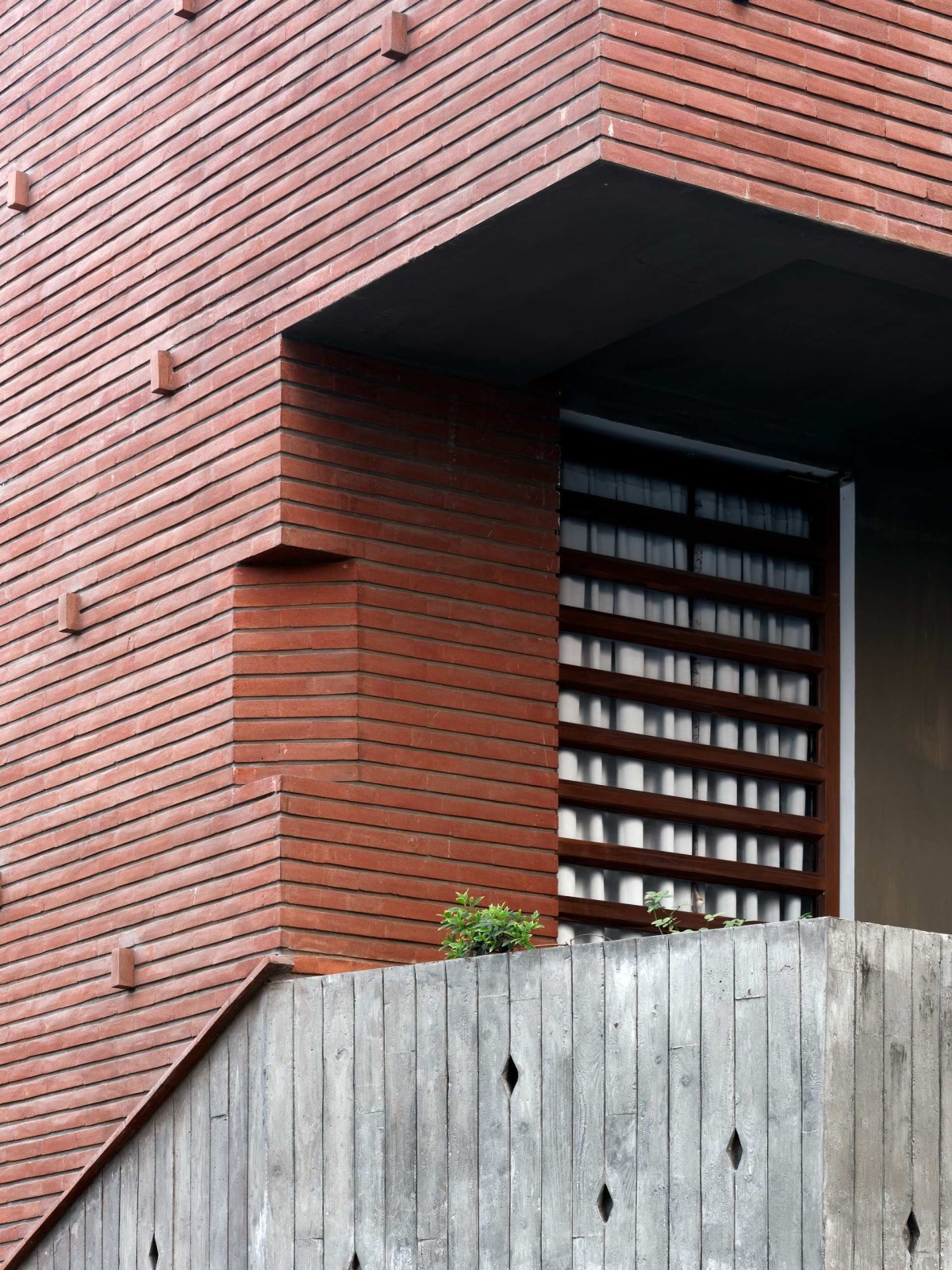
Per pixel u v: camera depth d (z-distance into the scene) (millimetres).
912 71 13688
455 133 13539
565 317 14656
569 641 16844
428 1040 12922
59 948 16422
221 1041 14422
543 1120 12117
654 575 17297
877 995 11039
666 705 17297
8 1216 16344
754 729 17734
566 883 16469
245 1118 14078
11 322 18125
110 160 17125
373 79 14383
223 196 15773
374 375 15383
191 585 15695
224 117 15883
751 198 12844
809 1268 10602
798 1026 10922
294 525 14906
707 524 17688
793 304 15352
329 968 14383
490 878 15273
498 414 15930
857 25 13516
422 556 15406
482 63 13422
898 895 17828
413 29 14070
